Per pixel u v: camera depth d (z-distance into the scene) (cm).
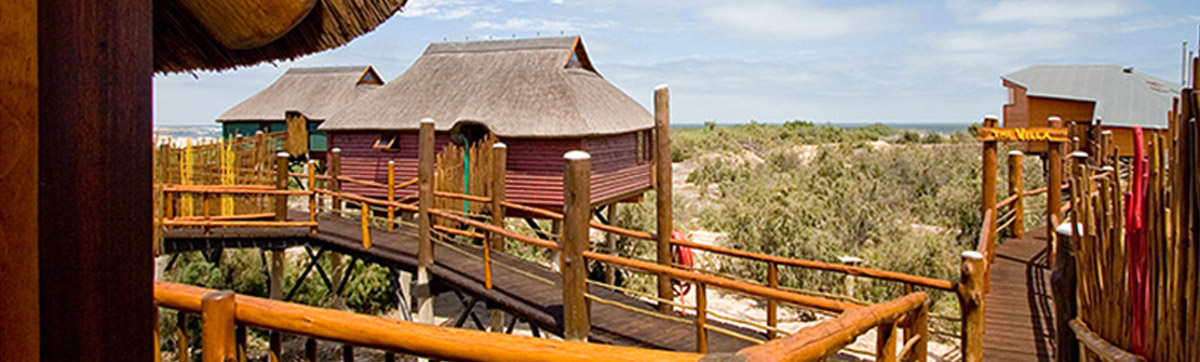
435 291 1000
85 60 142
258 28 186
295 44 241
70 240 142
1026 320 683
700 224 2064
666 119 720
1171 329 337
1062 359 467
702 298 519
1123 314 391
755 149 4153
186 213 1141
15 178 135
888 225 1540
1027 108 2459
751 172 3020
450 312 1556
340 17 227
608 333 663
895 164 2453
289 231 1203
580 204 639
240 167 1248
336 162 1477
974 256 435
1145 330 369
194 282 1367
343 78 3453
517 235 741
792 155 3319
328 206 2208
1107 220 409
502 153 1066
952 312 1150
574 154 644
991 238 898
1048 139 858
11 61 134
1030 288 802
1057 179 903
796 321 1298
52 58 138
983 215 904
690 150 4081
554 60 1873
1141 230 376
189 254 1469
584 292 651
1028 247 1027
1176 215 333
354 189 1839
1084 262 442
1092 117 2288
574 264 644
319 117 3162
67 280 142
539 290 828
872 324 294
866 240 1523
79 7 141
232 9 184
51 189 139
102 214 145
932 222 1734
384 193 1797
